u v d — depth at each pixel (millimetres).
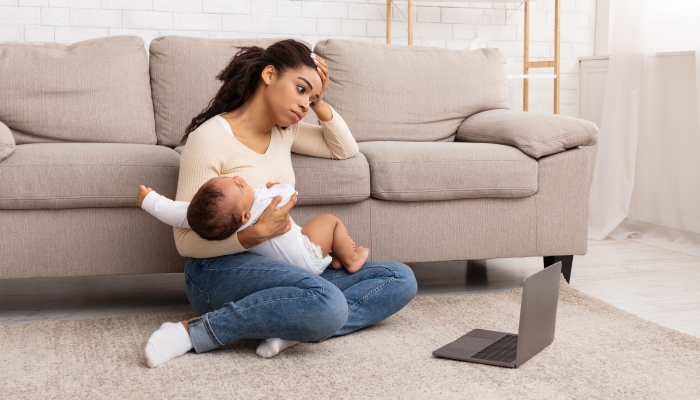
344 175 2225
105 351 1766
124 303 2332
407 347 1816
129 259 2152
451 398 1485
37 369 1629
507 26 3994
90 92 2480
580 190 2506
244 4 3605
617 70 3416
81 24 3418
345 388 1532
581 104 4129
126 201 2100
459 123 2893
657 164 3389
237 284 1730
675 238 3291
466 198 2396
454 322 2047
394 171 2295
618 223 3400
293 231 1812
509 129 2525
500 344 1809
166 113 2602
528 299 1651
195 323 1720
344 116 2770
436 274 2795
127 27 3473
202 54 2650
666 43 3297
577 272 2779
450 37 3920
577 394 1516
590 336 1921
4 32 3334
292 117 1832
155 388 1517
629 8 3371
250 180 1803
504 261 3049
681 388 1561
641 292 2488
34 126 2418
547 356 1754
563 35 4086
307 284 1671
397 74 2832
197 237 1746
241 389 1519
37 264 2088
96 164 2074
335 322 1694
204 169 1758
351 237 2309
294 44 1853
